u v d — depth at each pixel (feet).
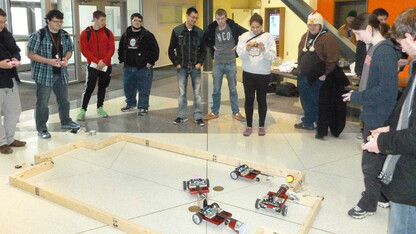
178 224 9.21
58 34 15.08
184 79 17.67
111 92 24.97
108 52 18.40
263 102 15.81
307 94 16.51
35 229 8.92
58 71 15.53
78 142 14.44
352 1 29.50
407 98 5.25
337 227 9.14
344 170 12.52
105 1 29.14
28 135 15.93
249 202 10.32
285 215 9.64
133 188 11.11
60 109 16.52
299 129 17.15
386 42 8.59
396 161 5.31
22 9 25.55
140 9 32.89
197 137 16.03
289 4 23.30
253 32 15.21
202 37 17.38
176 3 37.83
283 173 11.82
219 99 18.76
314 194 10.82
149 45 18.86
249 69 15.34
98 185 11.29
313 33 15.14
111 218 8.99
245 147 14.76
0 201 10.20
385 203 10.02
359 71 14.10
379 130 5.90
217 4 35.35
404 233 5.38
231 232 8.87
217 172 12.31
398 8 24.70
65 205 9.95
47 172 12.20
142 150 14.29
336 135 15.84
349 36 21.45
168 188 11.14
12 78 13.75
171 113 19.94
